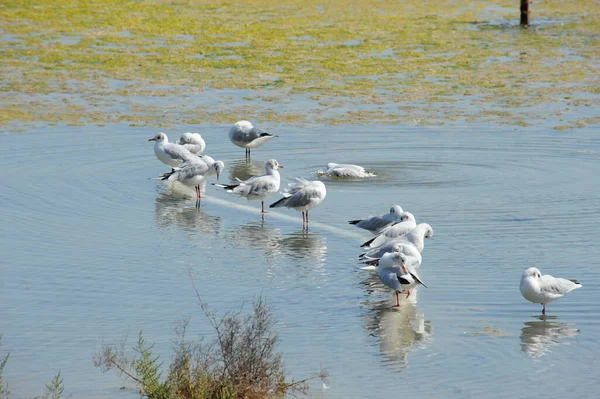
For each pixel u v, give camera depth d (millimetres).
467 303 15469
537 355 13406
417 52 39906
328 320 14758
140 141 27469
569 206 21062
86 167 24734
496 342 13867
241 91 33594
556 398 12039
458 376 12711
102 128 28828
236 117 30234
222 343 12672
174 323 14516
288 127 28984
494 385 12422
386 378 12625
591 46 41219
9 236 19031
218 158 26172
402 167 24703
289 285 16391
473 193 22234
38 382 12484
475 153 25922
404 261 15680
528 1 45625
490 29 44938
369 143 27109
